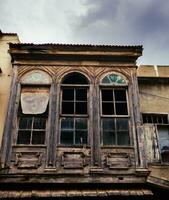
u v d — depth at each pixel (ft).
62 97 32.42
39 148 29.07
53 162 28.25
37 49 34.76
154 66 40.55
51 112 31.17
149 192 26.91
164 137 35.42
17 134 29.91
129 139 30.27
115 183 27.61
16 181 27.20
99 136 30.04
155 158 33.27
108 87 33.27
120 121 31.27
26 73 33.60
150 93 37.99
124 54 35.04
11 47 34.76
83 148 29.27
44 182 27.25
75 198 26.40
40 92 32.60
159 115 36.60
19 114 31.14
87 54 34.76
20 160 28.22
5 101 33.60
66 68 34.14
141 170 28.19
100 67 34.47
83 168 28.17
